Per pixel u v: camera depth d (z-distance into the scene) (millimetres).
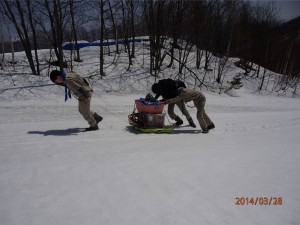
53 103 11750
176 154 4656
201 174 3736
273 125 8570
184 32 21938
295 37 33562
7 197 2992
